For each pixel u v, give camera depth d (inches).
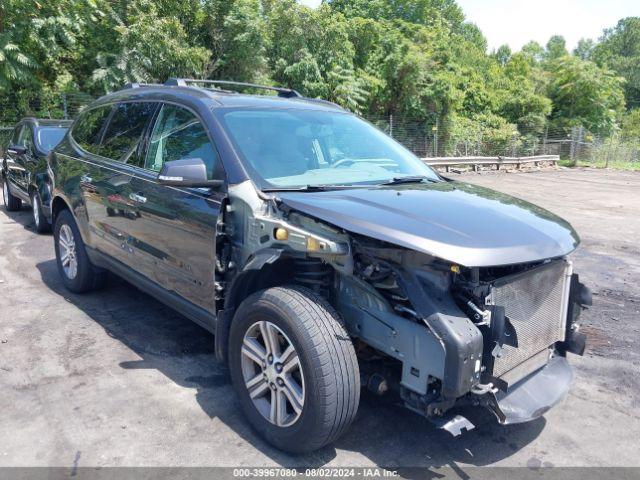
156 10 735.1
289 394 109.0
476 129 1162.6
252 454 113.3
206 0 802.8
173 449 114.3
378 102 1054.4
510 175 910.4
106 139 185.2
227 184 125.3
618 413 137.9
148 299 205.8
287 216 114.7
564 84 1482.5
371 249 104.0
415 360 100.7
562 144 1272.1
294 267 122.7
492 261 96.7
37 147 323.9
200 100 146.6
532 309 112.7
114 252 172.7
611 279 264.2
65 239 210.5
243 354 119.0
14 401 131.3
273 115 149.6
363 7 1407.5
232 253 123.2
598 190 684.1
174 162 120.6
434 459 114.3
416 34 1170.6
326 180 135.0
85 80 735.7
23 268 244.1
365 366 116.8
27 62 628.1
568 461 116.0
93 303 199.8
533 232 110.0
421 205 115.0
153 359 156.0
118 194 163.9
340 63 917.2
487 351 100.1
